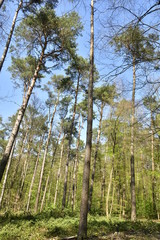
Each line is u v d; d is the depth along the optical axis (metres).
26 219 8.83
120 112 11.16
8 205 17.64
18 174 24.14
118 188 20.27
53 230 6.57
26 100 9.18
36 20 10.09
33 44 11.26
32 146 23.73
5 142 24.86
